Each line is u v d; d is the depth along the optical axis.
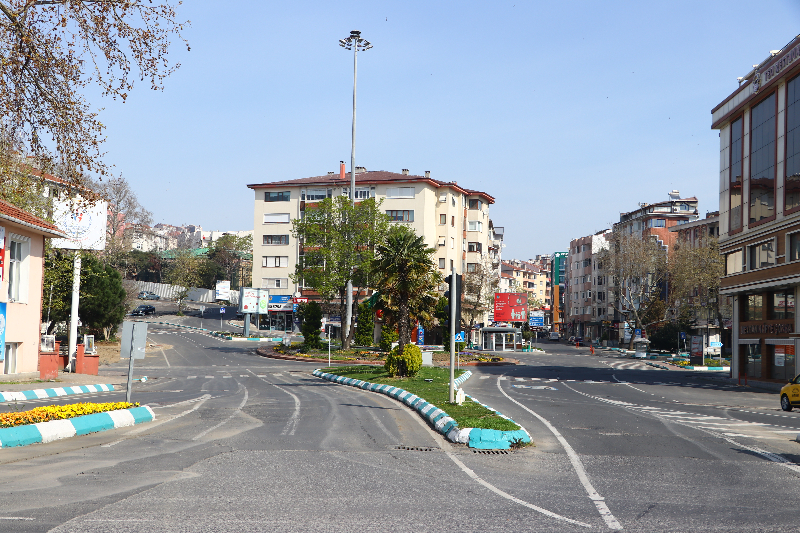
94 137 17.84
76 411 15.50
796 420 21.86
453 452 12.74
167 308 124.50
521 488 9.48
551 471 10.94
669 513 8.10
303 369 48.66
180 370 47.75
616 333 118.94
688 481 10.24
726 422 20.02
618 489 9.55
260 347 69.62
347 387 31.72
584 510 8.19
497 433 13.50
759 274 42.84
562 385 36.28
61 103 17.05
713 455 12.99
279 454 12.01
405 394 23.67
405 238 35.50
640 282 96.69
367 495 8.77
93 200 19.41
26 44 16.22
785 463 12.18
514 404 23.12
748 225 45.25
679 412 22.84
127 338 18.27
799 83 38.72
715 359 76.88
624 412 21.70
